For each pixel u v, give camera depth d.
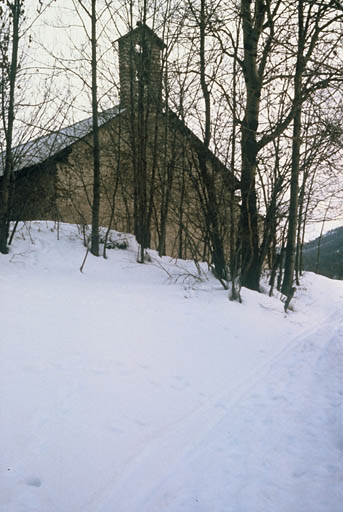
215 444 4.32
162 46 13.23
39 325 6.48
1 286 8.40
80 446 3.98
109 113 14.30
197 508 3.27
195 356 6.88
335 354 8.03
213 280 11.55
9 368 4.97
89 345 6.19
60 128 12.70
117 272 11.76
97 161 12.66
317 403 5.39
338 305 16.27
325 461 3.90
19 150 13.66
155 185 15.07
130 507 3.29
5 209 11.59
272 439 4.41
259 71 12.06
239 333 8.49
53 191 15.41
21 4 11.34
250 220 11.78
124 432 4.37
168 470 3.83
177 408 5.12
